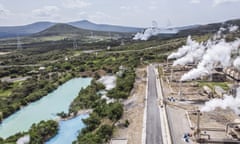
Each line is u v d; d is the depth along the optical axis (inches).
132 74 6589.6
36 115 4507.9
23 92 5684.1
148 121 3563.0
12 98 5319.9
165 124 3444.9
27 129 3909.9
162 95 4800.7
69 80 7278.5
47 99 5487.2
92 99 4904.0
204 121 3511.3
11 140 3316.9
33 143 3243.1
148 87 5438.0
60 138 3452.3
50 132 3535.9
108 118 3762.3
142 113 3882.9
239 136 2967.5
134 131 3277.6
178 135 3117.6
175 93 4891.7
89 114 4168.3
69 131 3656.5
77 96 5408.5
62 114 4308.6
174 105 4200.3
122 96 4768.7
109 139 3095.5
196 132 3085.6
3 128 3996.1
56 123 3784.5
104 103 4429.1
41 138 3348.9
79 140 3149.6
